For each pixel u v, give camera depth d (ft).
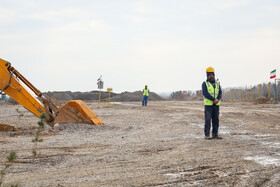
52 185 13.73
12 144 26.11
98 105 103.71
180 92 255.50
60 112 38.68
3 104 102.68
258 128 38.81
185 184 13.66
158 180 14.34
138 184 13.73
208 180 14.26
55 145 25.79
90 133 34.35
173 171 16.06
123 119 52.95
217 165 17.31
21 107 86.53
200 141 27.58
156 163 18.16
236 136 31.14
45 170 16.85
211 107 29.48
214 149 22.94
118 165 17.92
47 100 37.93
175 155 20.65
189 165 17.40
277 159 18.98
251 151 21.91
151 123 45.80
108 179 14.67
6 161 18.97
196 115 59.06
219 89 29.78
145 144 26.03
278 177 14.71
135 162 18.67
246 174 15.29
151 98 234.58
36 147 24.53
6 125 34.83
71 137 31.09
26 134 32.78
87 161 19.20
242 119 51.85
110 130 37.04
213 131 29.50
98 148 24.21
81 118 39.09
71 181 14.40
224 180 14.24
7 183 14.10
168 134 33.09
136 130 37.40
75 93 248.11
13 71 36.40
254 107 88.17
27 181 14.48
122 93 247.29
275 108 82.84
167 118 54.49
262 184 13.66
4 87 35.68
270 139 28.66
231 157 19.66
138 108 85.30
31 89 37.58
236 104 110.93
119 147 24.63
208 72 29.96
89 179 14.74
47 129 35.83
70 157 20.40
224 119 51.44
